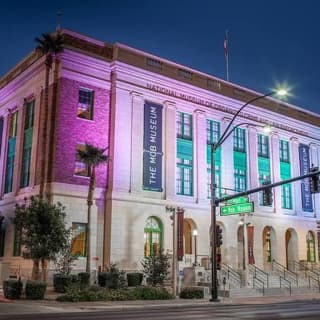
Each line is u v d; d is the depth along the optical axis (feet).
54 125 123.95
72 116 126.00
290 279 148.36
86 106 130.00
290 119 179.83
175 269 103.55
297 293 134.31
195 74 151.64
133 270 125.49
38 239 99.91
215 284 98.73
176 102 145.48
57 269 110.32
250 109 165.68
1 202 141.69
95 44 132.77
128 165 130.93
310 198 182.19
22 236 110.42
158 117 140.46
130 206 128.77
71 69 127.65
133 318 56.65
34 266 102.94
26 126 139.33
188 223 144.05
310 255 178.50
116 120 131.23
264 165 168.25
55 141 122.42
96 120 130.00
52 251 100.99
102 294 90.12
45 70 131.03
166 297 98.37
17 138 140.87
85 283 106.63
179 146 144.56
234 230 150.41
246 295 121.19
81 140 126.52
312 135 188.96
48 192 119.44
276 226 165.27
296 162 179.52
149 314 64.34
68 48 127.13
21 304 78.18
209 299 101.40
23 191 131.75
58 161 121.39
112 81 134.51
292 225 171.63
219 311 71.51
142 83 138.51
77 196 122.62
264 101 171.32
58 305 78.28
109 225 124.47
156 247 133.49
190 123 149.07
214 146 104.06
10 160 145.28
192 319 55.42
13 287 87.51
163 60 143.95
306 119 187.83
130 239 126.93
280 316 60.80
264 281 138.10
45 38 124.26
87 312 68.95
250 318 57.36
